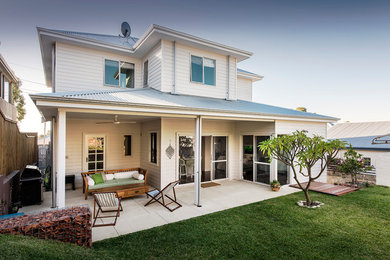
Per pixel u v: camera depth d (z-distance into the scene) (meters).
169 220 5.57
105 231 4.89
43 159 16.91
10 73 12.46
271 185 8.73
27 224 3.29
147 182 9.89
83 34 11.15
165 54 9.45
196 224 5.24
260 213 6.04
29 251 2.63
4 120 6.39
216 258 3.77
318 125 11.04
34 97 4.58
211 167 10.48
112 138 10.04
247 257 3.82
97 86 9.89
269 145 6.77
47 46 9.35
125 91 7.94
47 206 6.66
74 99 4.97
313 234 4.75
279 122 9.31
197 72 10.34
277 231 4.88
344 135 17.77
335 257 3.86
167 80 9.46
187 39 9.52
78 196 7.80
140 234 4.68
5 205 5.60
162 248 4.07
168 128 9.02
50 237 3.41
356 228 5.07
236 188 9.13
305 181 10.39
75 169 9.20
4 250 2.51
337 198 7.61
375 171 11.01
